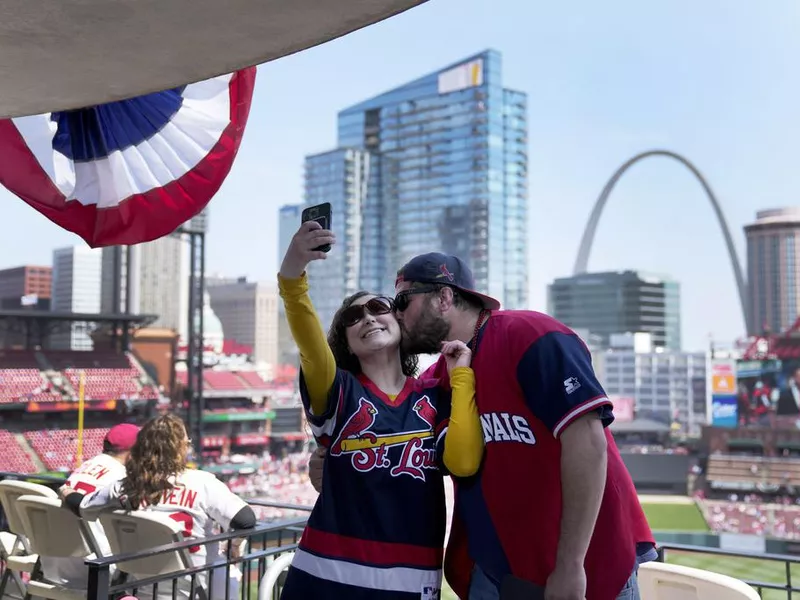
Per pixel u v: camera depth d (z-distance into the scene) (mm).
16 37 1958
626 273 155125
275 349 137125
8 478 4863
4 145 3541
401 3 1707
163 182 3682
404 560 1940
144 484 3043
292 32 1898
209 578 3010
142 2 1737
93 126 3568
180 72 2201
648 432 92562
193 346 37594
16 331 45750
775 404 80125
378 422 1999
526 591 1841
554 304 161500
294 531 3613
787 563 3051
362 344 2049
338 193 152375
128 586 2707
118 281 61188
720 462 64188
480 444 1908
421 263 2004
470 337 1997
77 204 3619
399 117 158000
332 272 150750
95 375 45156
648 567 2367
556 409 1763
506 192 151875
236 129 3781
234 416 60469
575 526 1730
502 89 152625
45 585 3371
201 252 37906
